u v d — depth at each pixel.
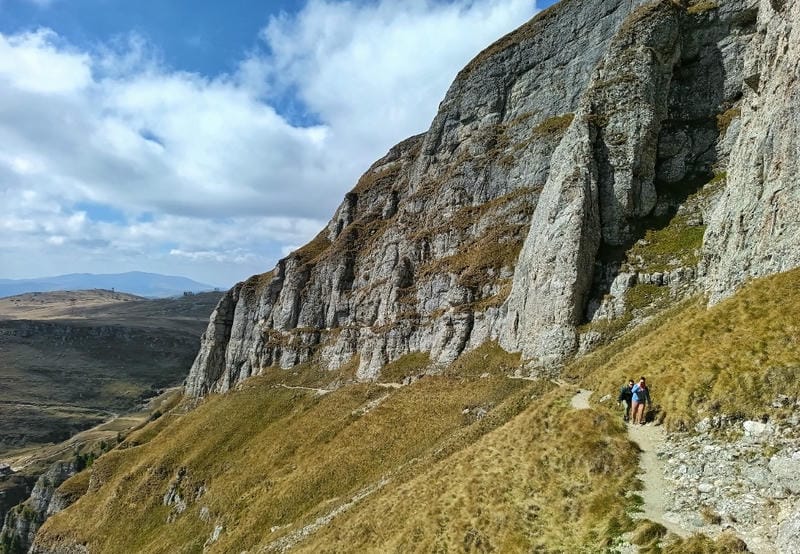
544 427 34.84
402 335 103.06
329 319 138.50
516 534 27.30
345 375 115.50
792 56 41.22
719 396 25.94
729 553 18.38
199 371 176.50
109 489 118.69
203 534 83.19
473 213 108.38
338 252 144.75
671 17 74.31
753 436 23.28
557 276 67.12
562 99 103.88
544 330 67.31
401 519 38.31
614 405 32.50
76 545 105.44
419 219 124.25
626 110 71.56
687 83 74.38
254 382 136.12
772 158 41.28
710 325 33.59
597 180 69.94
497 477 33.12
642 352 37.28
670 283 60.12
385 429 76.25
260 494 80.88
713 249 52.12
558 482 28.94
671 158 71.44
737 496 21.25
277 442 96.31
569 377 54.00
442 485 38.31
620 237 68.25
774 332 27.77
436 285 102.38
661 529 21.19
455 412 69.25
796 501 19.36
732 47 72.00
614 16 98.81
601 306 63.75
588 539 23.67
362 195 166.75
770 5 48.97
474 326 87.62
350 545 41.16
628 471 26.17
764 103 45.38
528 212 95.00
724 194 52.62
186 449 114.00
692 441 25.58
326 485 70.81
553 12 113.31
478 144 116.50
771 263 37.19
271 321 156.00
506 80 118.44
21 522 145.25
